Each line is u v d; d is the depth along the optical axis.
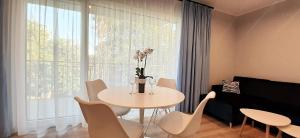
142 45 2.96
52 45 2.35
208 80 3.73
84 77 2.57
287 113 2.38
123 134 1.19
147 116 3.06
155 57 3.12
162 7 3.13
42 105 2.35
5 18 2.03
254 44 3.68
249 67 3.79
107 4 2.66
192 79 3.44
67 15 2.42
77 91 2.57
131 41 2.88
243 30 3.94
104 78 2.70
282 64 3.15
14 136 2.19
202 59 3.59
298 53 2.92
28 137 2.19
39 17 2.24
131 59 2.88
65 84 2.48
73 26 2.46
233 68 4.14
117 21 2.75
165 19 3.18
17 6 2.14
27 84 2.27
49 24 2.32
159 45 3.15
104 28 2.66
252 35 3.72
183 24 3.27
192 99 3.48
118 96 1.67
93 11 2.57
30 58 2.25
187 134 1.44
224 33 4.02
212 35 3.85
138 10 2.91
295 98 2.70
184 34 3.29
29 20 2.21
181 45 3.27
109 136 1.21
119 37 2.77
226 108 2.82
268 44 3.39
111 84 2.74
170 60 3.30
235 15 4.09
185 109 3.40
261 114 2.20
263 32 3.49
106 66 2.70
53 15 2.31
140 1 2.92
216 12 3.86
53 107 2.45
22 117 2.26
